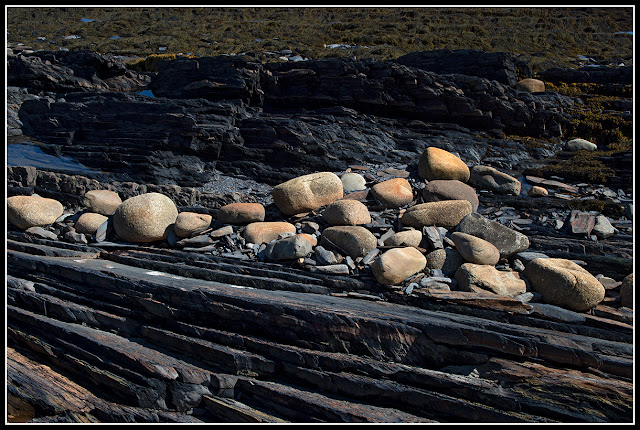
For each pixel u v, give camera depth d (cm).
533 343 470
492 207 868
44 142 1195
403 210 825
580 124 1239
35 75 1362
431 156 934
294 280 675
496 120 1251
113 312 645
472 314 572
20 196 908
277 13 2933
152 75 1562
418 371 475
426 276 659
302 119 1214
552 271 601
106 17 2931
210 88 1279
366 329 511
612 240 736
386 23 2527
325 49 2120
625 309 579
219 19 2831
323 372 496
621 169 956
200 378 506
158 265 742
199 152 1112
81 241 849
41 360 599
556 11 2662
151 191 980
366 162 1106
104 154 1084
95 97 1283
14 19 2816
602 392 420
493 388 452
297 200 848
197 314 593
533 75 1470
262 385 495
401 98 1274
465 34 2311
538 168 1018
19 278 742
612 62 1791
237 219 850
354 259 705
